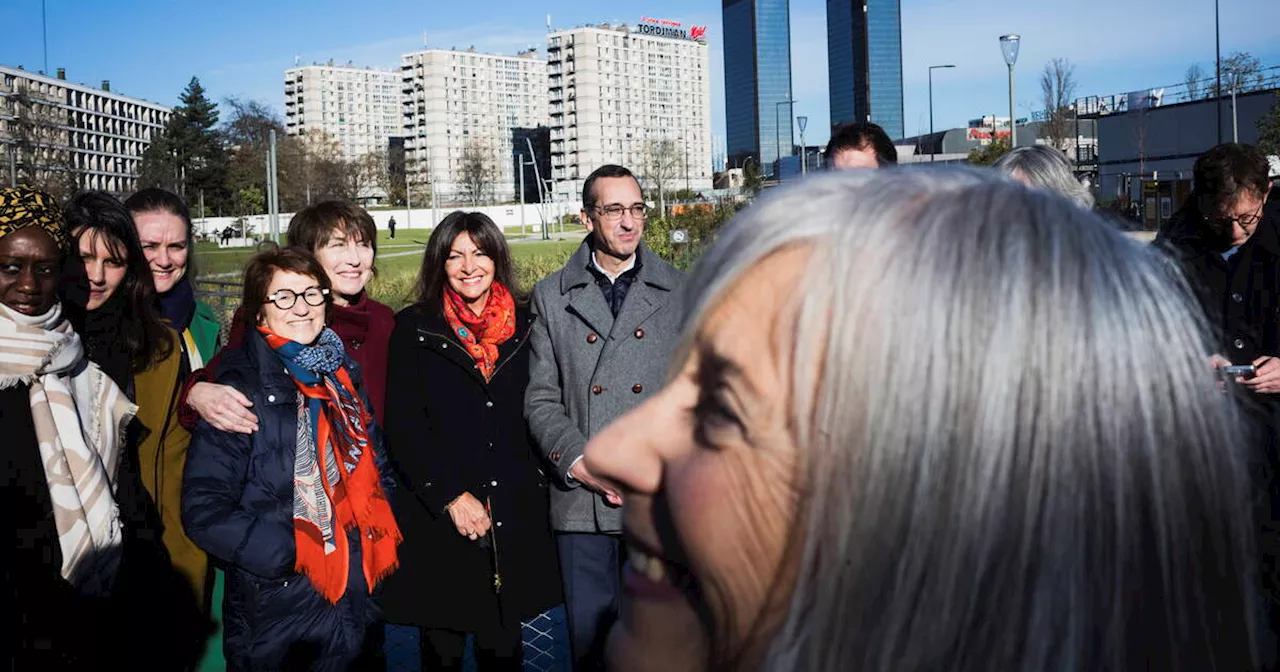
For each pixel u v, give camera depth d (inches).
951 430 12.0
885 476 12.1
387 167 4596.5
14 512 100.9
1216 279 130.6
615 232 141.2
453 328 141.4
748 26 5467.5
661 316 139.9
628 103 5821.9
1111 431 12.4
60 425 106.3
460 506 134.9
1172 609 12.7
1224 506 13.1
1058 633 12.1
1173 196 761.0
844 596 12.3
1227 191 127.3
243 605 116.9
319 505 118.6
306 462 119.2
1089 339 12.5
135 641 122.0
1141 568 12.5
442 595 136.3
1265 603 14.3
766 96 5462.6
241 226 2277.3
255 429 116.8
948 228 13.0
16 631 100.4
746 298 13.7
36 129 1742.1
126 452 121.4
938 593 12.0
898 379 12.2
